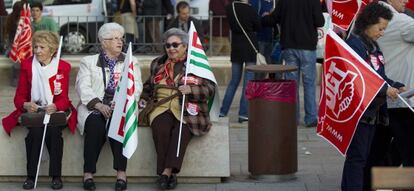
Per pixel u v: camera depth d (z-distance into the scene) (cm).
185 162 1115
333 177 1159
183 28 1742
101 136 1088
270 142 1120
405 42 1019
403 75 1022
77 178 1127
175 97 1095
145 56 1967
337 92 957
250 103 1128
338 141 964
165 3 2050
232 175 1171
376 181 642
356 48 959
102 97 1102
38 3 1956
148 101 1119
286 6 1473
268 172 1124
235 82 1577
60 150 1092
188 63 1089
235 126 1548
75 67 1955
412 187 638
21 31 1923
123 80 1059
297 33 1470
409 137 1021
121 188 1080
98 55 1117
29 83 1098
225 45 1959
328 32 960
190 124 1088
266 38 1587
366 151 975
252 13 1526
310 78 1496
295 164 1139
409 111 1012
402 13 1057
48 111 1080
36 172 1094
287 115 1120
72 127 1103
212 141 1113
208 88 1094
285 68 1144
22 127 1119
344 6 1331
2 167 1124
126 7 1978
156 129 1084
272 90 1109
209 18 1955
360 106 942
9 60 1964
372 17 956
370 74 944
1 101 1769
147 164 1114
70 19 2003
